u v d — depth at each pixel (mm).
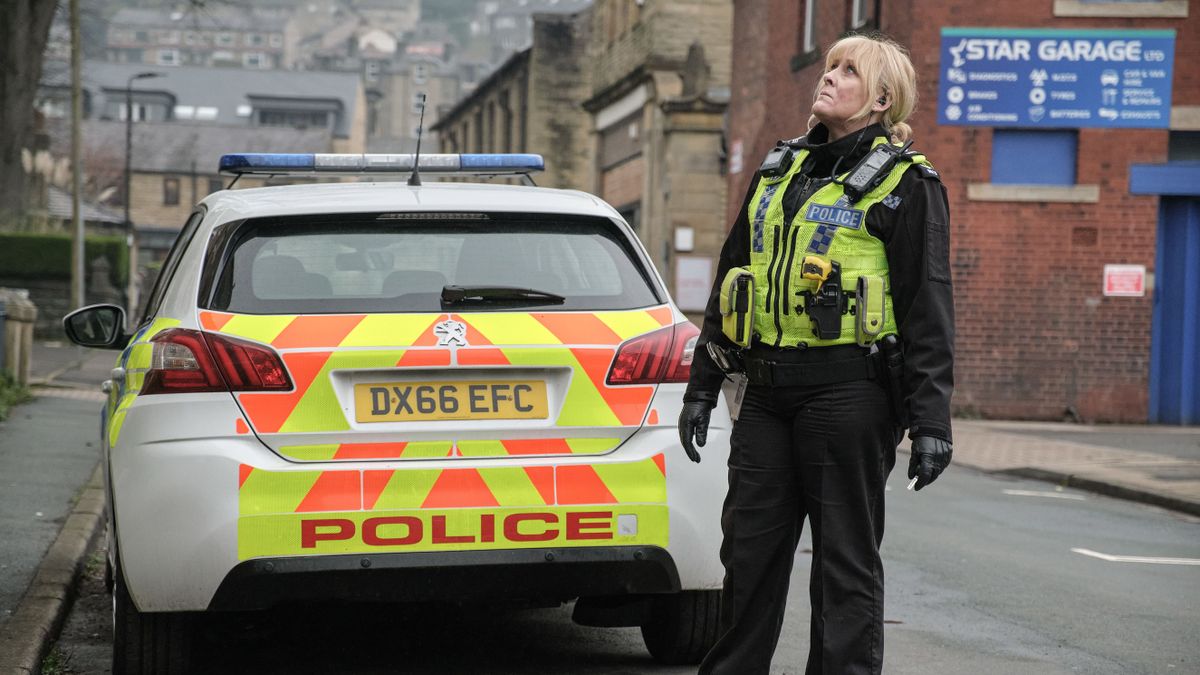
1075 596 10039
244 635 8234
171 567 6359
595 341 6824
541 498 6613
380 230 7004
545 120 70125
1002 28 25078
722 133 38969
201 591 6379
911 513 14344
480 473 6574
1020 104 25125
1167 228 25484
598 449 6770
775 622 5754
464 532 6523
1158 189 25141
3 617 8008
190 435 6426
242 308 6652
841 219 5410
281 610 7531
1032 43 25047
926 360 5289
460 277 6879
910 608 9461
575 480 6664
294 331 6586
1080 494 16828
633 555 6695
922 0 25125
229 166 8438
